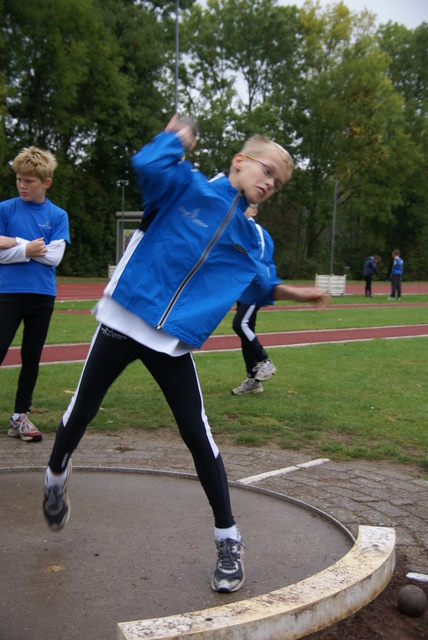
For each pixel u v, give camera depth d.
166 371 2.44
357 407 5.77
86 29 30.42
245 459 4.34
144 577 2.57
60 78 29.75
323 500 3.54
